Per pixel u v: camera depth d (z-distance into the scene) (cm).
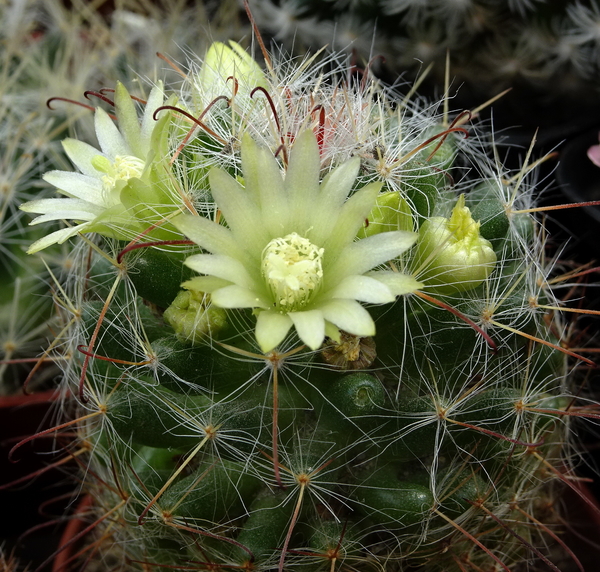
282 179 10
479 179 13
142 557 12
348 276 10
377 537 11
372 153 11
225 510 11
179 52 18
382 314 10
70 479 15
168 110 11
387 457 11
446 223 11
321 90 12
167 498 11
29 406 15
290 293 10
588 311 11
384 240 10
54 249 15
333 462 11
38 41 18
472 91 18
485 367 11
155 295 11
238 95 12
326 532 10
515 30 16
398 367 11
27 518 16
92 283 12
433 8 16
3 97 16
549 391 12
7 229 15
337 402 10
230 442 10
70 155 11
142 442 11
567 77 17
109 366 11
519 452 11
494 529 11
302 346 10
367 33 17
